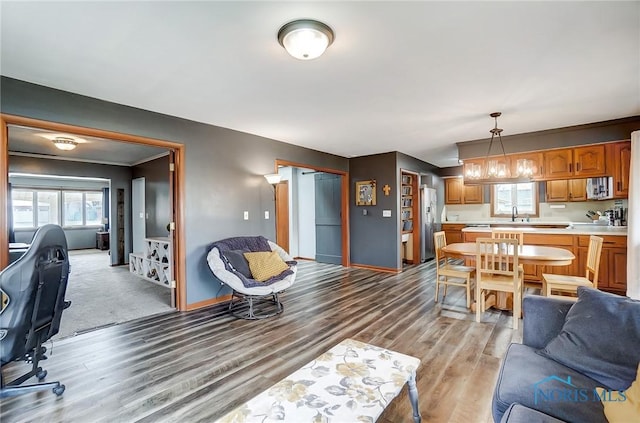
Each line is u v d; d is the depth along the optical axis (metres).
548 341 1.67
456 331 2.97
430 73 2.53
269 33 1.95
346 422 1.23
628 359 1.32
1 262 2.45
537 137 4.43
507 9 1.72
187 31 1.91
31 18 1.75
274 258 3.75
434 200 7.42
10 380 2.15
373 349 1.86
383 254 5.93
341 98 3.07
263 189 4.59
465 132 4.41
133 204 7.00
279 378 2.18
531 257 3.12
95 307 3.78
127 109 3.21
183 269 3.64
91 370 2.30
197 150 3.79
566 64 2.40
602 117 3.78
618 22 1.85
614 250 4.01
